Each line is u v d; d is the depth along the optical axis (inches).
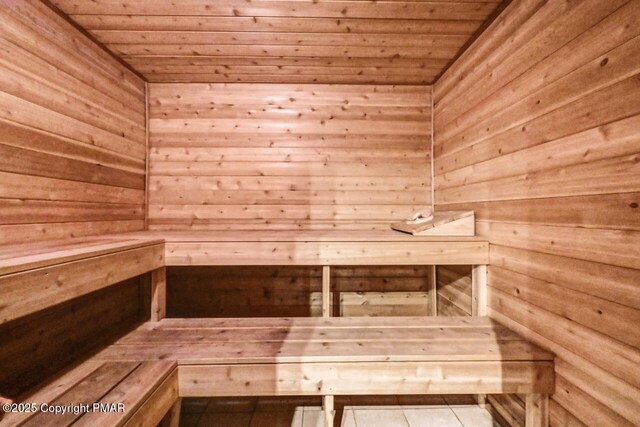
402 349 56.8
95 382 46.5
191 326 68.4
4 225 57.7
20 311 37.6
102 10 70.8
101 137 85.1
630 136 41.0
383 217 112.0
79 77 76.8
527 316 61.2
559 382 53.4
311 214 111.0
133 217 100.9
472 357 54.7
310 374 54.4
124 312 89.4
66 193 72.7
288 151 111.0
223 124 110.0
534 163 59.0
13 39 59.3
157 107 109.3
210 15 73.3
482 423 69.6
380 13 72.6
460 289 93.4
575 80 49.5
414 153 112.3
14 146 59.6
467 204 85.7
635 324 40.6
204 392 54.0
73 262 46.0
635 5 40.2
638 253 40.2
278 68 99.2
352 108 111.3
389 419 70.4
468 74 85.4
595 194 46.2
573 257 50.1
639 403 40.0
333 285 113.7
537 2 58.2
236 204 110.2
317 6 70.6
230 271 112.3
